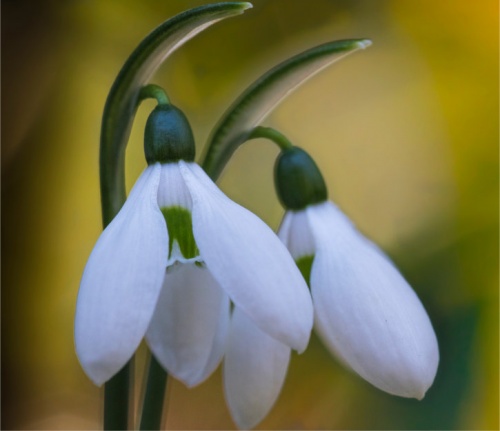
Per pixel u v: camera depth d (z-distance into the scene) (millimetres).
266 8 371
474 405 328
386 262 237
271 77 239
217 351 241
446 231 372
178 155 231
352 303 233
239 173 363
